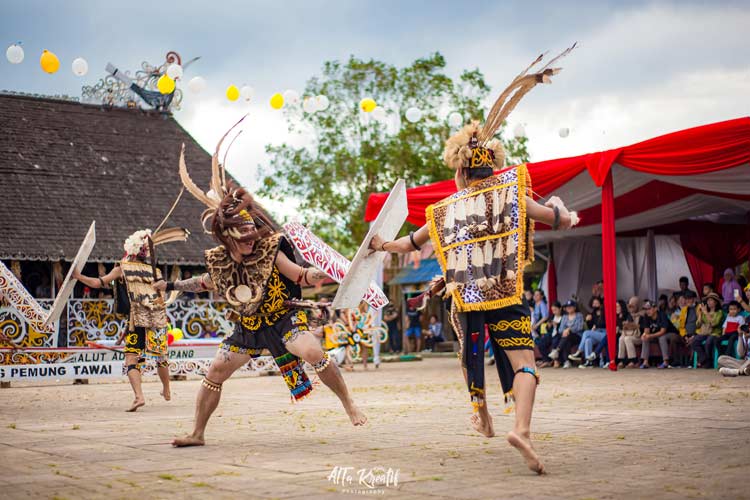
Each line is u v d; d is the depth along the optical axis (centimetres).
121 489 382
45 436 607
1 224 1964
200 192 554
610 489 362
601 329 1595
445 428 620
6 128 2269
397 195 504
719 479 380
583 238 2094
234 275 526
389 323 2683
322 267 595
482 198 459
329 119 2903
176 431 636
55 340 1750
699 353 1430
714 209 1814
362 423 532
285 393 1088
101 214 2103
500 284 441
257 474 420
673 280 2041
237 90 1161
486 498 347
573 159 1458
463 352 459
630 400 829
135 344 865
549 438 541
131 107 2511
